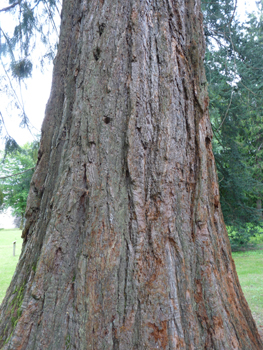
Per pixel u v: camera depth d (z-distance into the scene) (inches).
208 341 57.7
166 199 61.4
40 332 55.8
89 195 60.6
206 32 285.1
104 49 67.7
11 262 363.3
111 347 53.2
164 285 56.9
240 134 337.4
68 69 75.1
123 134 63.6
